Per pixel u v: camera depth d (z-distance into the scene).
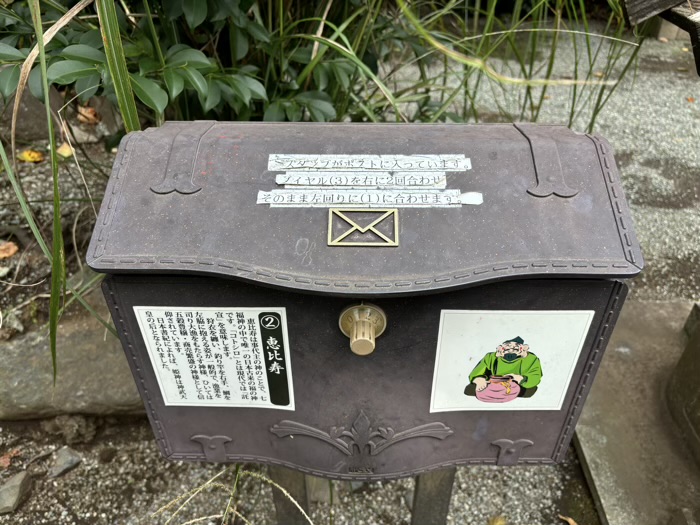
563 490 1.47
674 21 0.96
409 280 0.78
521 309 0.86
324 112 1.40
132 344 0.92
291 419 1.00
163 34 1.37
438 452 1.05
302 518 1.27
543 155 0.90
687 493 1.40
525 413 1.00
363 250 0.81
